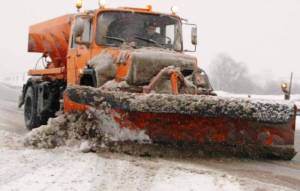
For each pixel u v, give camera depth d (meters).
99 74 8.60
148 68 8.43
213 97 7.36
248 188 5.88
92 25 9.38
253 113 7.45
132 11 9.57
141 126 7.49
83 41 9.41
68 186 5.59
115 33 9.41
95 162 6.89
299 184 6.37
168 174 6.39
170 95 7.30
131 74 8.37
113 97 7.47
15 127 11.29
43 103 10.75
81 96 7.74
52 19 11.87
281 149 8.05
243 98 7.54
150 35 9.62
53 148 7.77
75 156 7.23
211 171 6.77
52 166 6.59
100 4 9.44
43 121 10.93
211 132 7.70
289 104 7.72
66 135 7.80
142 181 5.97
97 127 7.66
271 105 7.57
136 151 7.50
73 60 9.98
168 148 7.59
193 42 10.07
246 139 7.87
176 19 9.92
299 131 14.62
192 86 8.31
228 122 7.73
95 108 7.61
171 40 9.87
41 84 10.90
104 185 5.71
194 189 5.70
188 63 8.71
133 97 7.33
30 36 12.76
